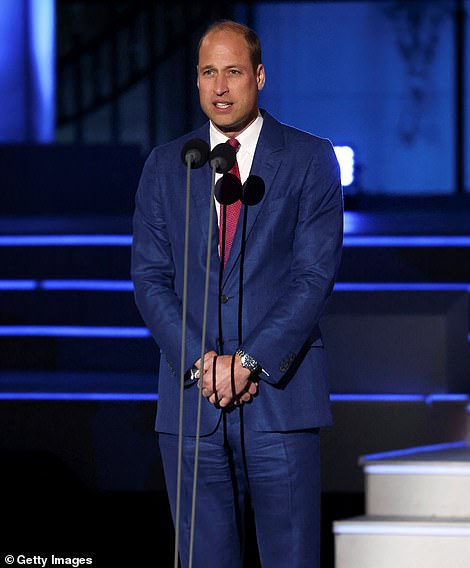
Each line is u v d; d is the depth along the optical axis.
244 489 12.94
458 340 19.97
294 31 46.22
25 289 23.08
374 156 46.59
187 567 12.81
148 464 19.03
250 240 12.54
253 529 18.59
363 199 33.41
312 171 12.63
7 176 30.66
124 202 30.80
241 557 13.05
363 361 19.78
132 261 13.15
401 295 20.00
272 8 46.06
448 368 19.78
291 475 12.58
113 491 19.06
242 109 12.41
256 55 12.48
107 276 24.22
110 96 44.31
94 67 45.91
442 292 20.03
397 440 18.95
